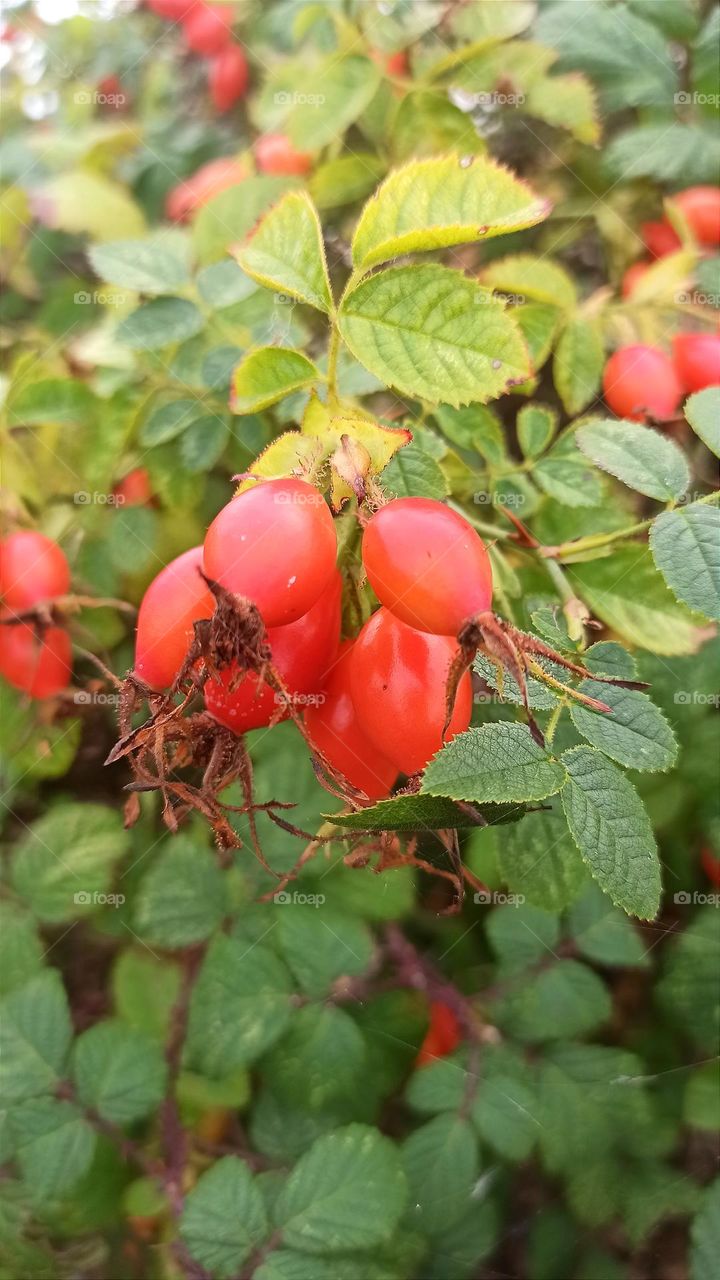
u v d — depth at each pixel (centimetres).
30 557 16
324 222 18
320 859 15
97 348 16
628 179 17
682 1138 14
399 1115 15
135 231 19
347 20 17
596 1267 13
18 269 20
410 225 10
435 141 17
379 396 15
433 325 10
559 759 10
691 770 15
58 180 19
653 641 14
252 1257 13
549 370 17
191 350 16
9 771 17
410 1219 13
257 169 18
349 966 15
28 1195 14
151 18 21
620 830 9
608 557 14
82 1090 14
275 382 11
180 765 12
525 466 15
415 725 10
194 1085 15
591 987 15
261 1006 14
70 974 17
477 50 17
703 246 16
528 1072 15
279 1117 14
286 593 10
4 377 18
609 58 17
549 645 11
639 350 15
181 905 15
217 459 16
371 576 10
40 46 22
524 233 18
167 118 21
